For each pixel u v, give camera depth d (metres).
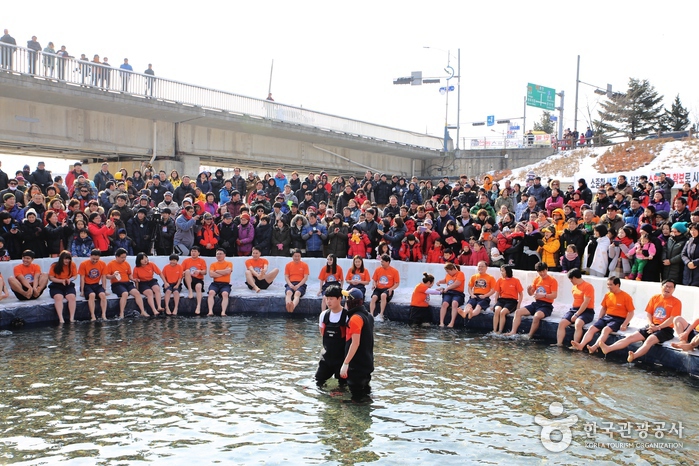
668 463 6.23
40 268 12.92
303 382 8.65
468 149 39.75
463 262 14.35
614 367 9.70
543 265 11.93
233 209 16.58
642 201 15.02
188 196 15.41
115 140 24.09
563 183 23.17
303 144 32.03
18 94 20.20
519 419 7.36
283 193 18.16
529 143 41.09
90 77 20.92
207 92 24.98
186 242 15.08
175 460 6.05
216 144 27.72
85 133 23.09
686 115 60.91
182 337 11.30
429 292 13.49
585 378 9.05
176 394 8.03
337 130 31.39
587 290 11.12
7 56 18.69
